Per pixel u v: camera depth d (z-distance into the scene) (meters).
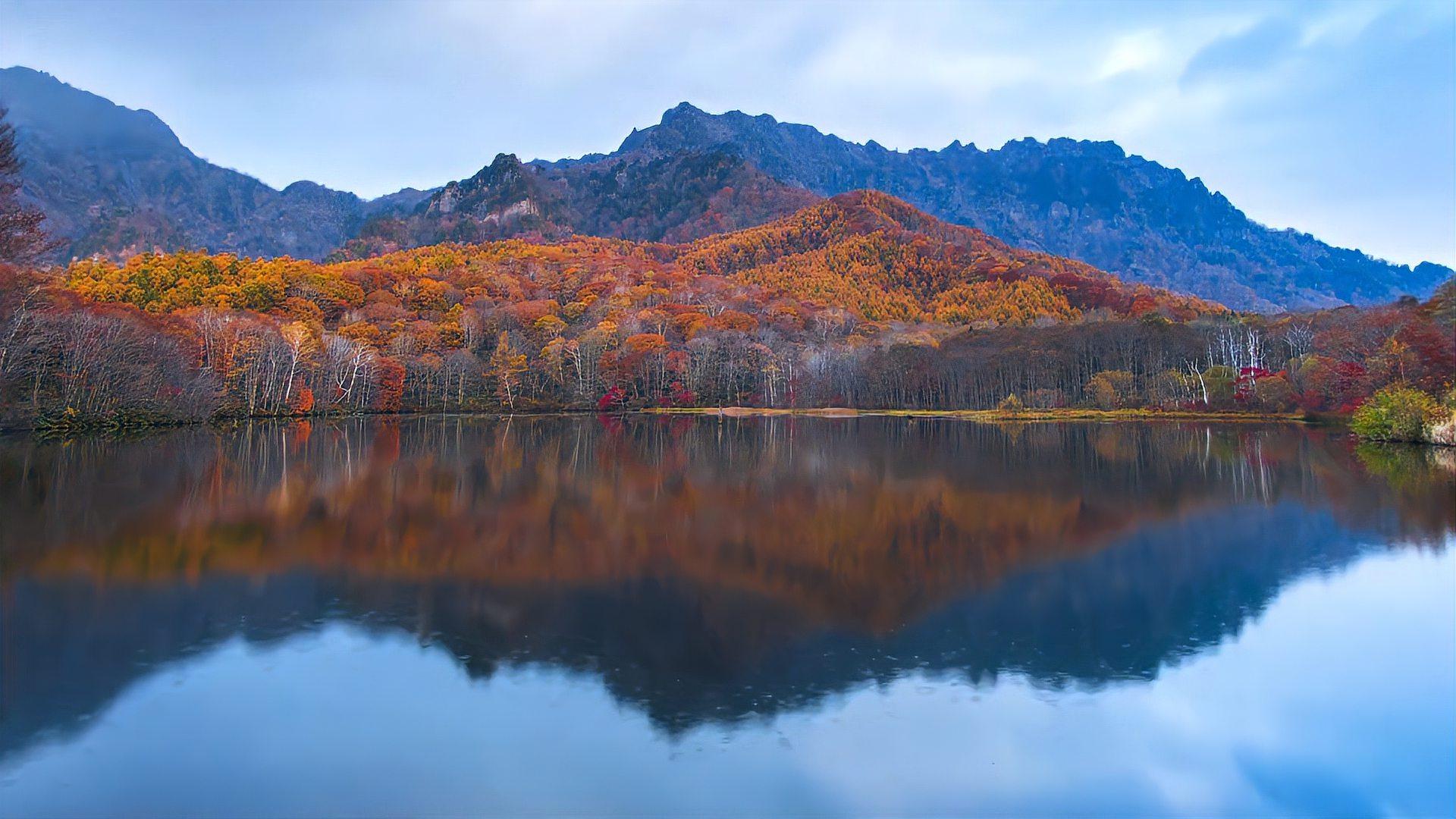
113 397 70.94
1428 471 44.88
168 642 17.42
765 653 17.11
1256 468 47.53
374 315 136.38
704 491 39.62
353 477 43.88
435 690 15.09
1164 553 26.23
